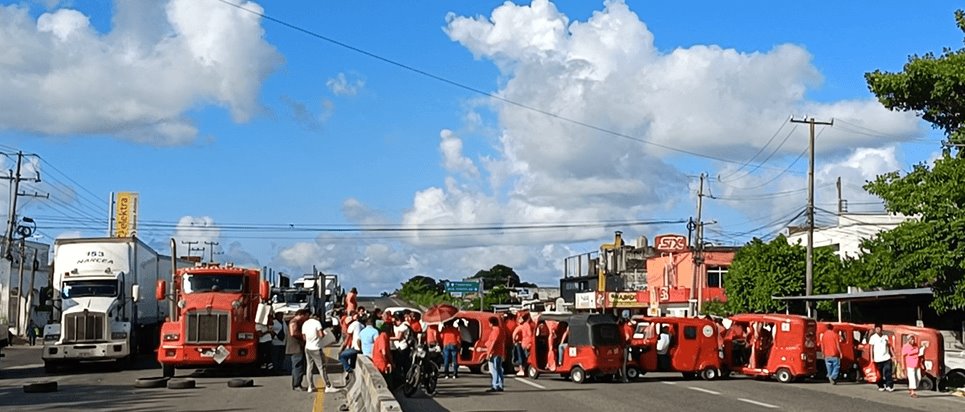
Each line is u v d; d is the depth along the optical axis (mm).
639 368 29781
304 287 63094
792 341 29688
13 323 60188
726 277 55062
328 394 23297
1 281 50031
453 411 19766
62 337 32031
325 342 28703
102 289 33375
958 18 29844
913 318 41281
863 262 48438
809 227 44812
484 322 31297
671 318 30250
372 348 23531
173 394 23422
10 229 61719
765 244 52250
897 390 28219
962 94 29172
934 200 28297
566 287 100312
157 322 40094
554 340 28797
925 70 28984
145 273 37812
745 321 31109
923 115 30766
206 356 28828
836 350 29016
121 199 79438
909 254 28688
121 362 33531
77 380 28656
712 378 30453
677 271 75062
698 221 63719
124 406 20562
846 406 21953
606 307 75062
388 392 14766
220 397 22547
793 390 26594
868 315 44844
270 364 31406
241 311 29547
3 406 20719
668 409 20484
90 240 34438
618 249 92000
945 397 25859
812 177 45031
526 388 25750
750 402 22344
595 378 29188
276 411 19500
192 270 29922
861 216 61938
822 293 49094
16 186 61938
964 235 27734
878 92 30047
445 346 28891
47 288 33781
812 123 45375
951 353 29656
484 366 31875
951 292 29047
